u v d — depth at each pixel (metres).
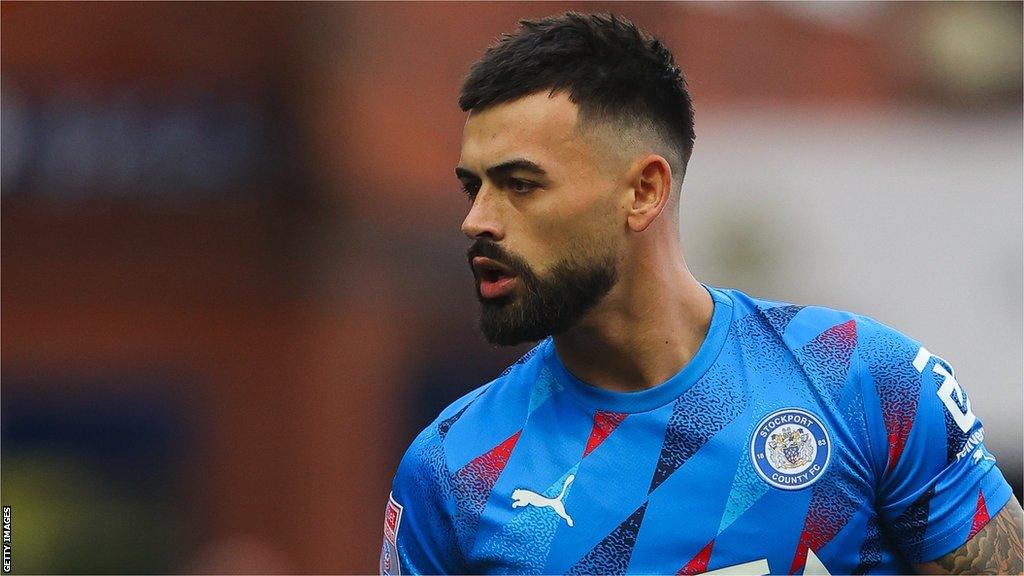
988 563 7.89
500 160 7.63
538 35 7.87
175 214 30.48
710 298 8.38
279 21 29.05
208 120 29.98
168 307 30.30
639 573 7.75
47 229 30.89
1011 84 27.30
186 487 29.30
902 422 7.85
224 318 30.02
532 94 7.70
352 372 28.47
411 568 8.50
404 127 28.44
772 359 8.10
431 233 28.62
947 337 24.08
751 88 26.05
